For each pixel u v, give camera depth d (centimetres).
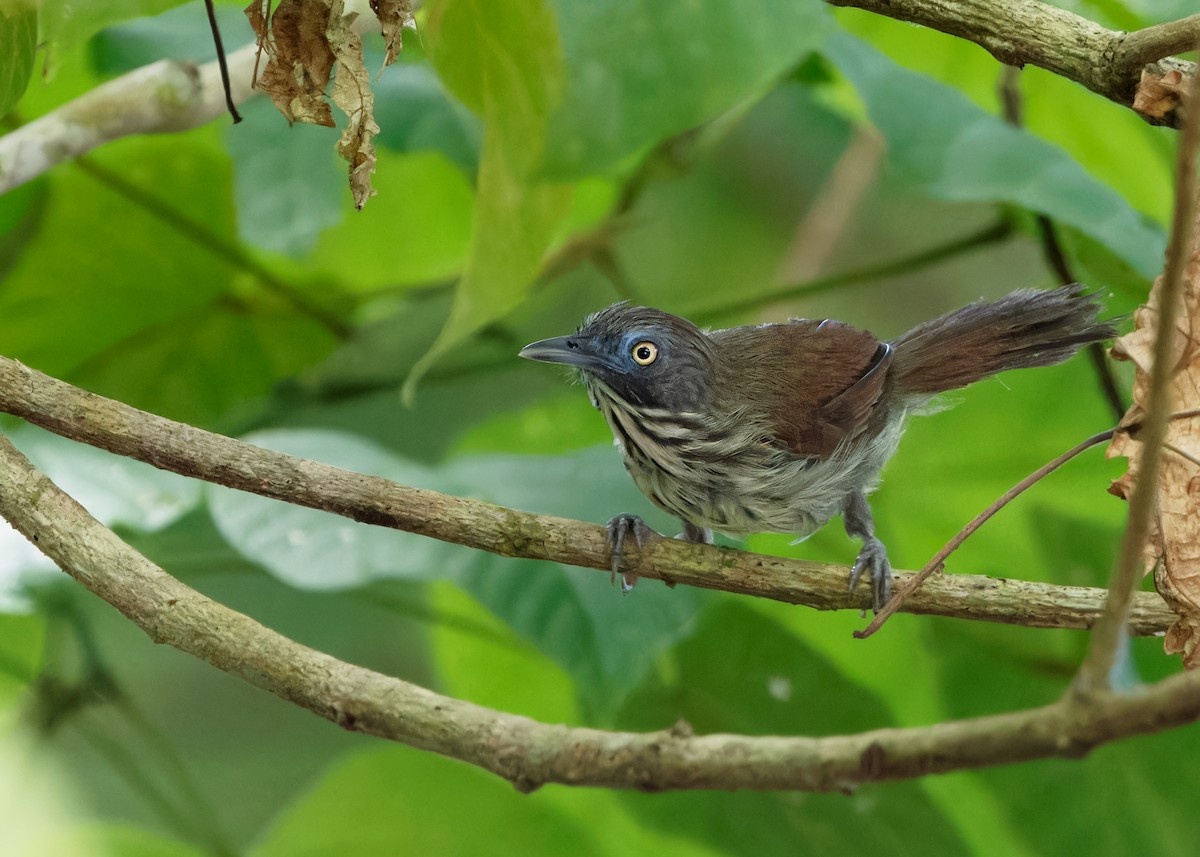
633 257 1450
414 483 943
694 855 1061
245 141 1048
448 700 595
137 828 999
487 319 787
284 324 1218
